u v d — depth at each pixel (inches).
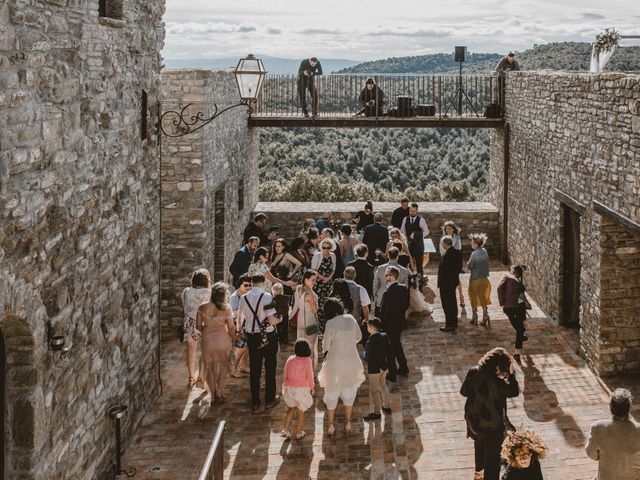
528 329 403.2
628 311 325.7
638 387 314.5
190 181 394.6
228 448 262.2
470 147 1625.2
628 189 293.4
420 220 459.5
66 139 187.6
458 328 404.2
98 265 221.3
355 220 494.9
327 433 274.4
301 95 575.2
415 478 239.9
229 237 490.3
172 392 316.8
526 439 181.0
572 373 336.2
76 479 203.3
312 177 1154.0
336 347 268.5
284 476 241.9
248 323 290.7
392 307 322.0
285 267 375.2
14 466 169.5
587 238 345.7
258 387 293.3
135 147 266.7
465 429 276.5
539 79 448.5
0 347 167.0
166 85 387.5
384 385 285.6
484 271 399.2
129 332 262.7
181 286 403.9
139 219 274.4
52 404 182.2
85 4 203.0
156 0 293.9
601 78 325.1
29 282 164.9
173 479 239.3
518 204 518.0
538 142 453.7
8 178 151.4
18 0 155.0
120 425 248.5
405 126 562.9
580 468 245.6
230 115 485.7
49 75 173.0
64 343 181.2
